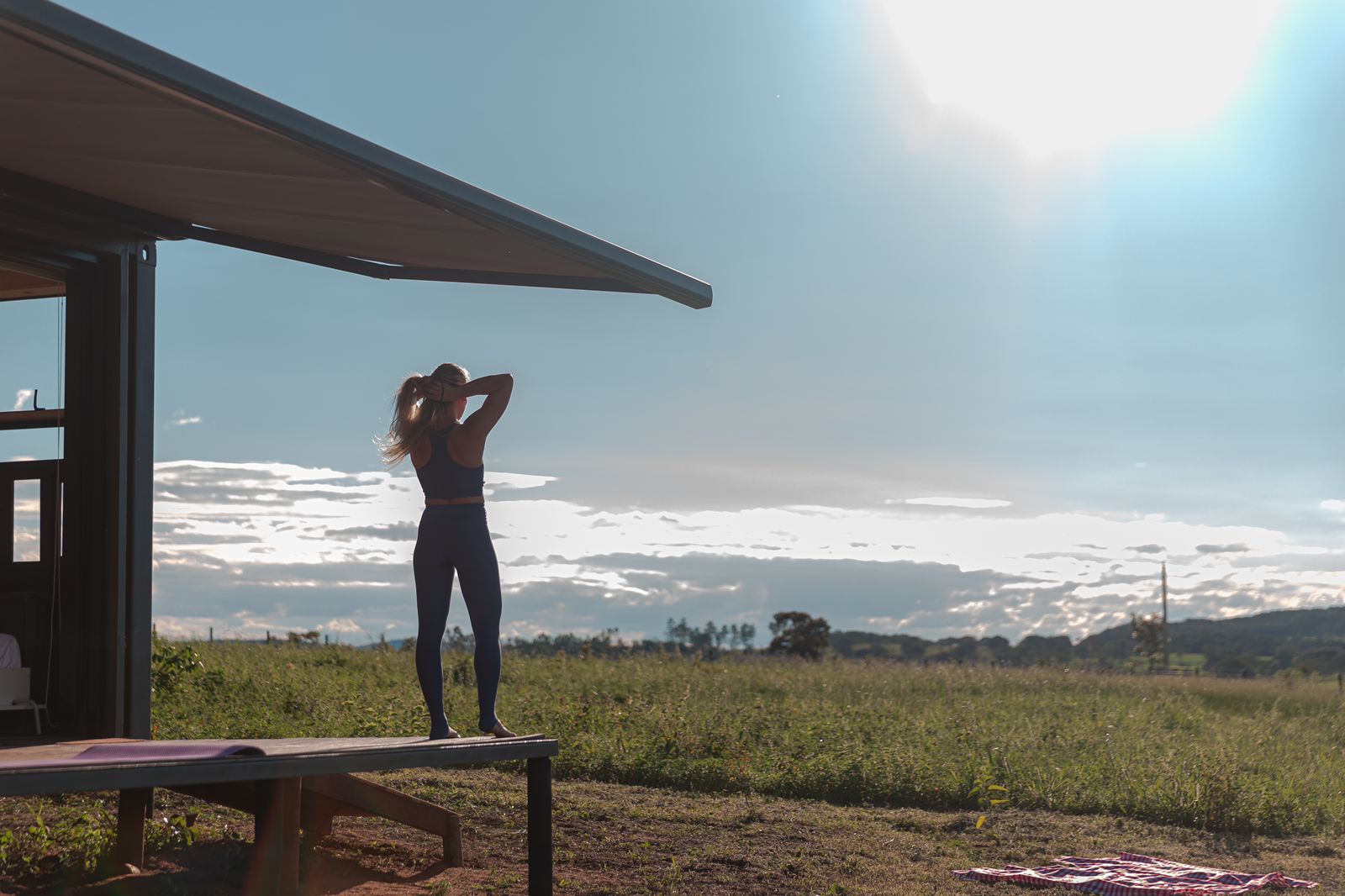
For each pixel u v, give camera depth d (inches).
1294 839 382.0
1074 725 578.6
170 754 152.7
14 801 280.1
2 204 239.8
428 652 205.0
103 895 199.2
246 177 212.5
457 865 257.9
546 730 478.6
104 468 265.1
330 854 256.4
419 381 208.4
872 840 331.3
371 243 260.7
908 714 593.9
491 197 191.5
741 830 328.8
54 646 265.4
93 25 135.9
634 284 240.2
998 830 363.9
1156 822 400.2
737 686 704.4
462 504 206.8
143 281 272.1
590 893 238.8
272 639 759.7
